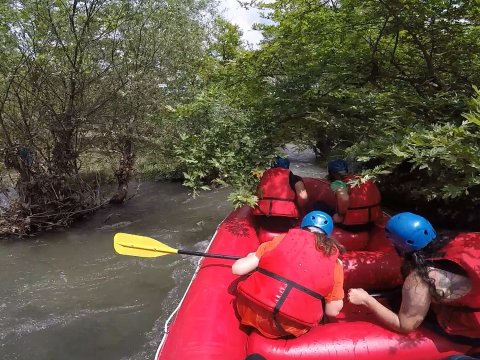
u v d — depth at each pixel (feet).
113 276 17.52
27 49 21.74
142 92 25.63
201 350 8.18
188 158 14.21
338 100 14.97
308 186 17.33
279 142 15.44
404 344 8.04
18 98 22.09
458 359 7.39
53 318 14.38
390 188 16.66
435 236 7.92
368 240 13.53
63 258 19.62
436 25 13.16
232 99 17.28
